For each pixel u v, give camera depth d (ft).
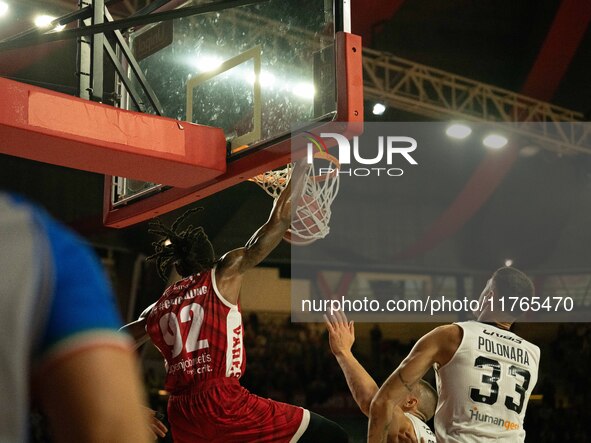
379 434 10.46
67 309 2.31
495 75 48.88
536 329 51.47
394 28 46.60
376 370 48.01
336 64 10.90
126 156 11.34
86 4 14.20
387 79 41.04
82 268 2.40
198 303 11.03
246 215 38.86
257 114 12.04
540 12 46.42
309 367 45.09
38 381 2.28
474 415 10.56
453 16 47.44
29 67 30.60
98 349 2.29
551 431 43.68
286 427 10.91
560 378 49.34
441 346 10.70
